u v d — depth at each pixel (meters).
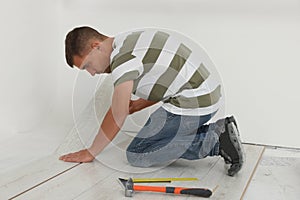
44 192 1.52
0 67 2.17
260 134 2.36
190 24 2.39
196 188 1.54
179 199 1.50
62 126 2.46
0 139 2.19
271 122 2.35
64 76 2.61
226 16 2.34
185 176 1.73
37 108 2.46
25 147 2.07
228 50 2.36
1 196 1.48
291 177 1.80
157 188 1.53
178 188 1.53
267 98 2.34
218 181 1.69
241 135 2.38
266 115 2.35
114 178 1.68
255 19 2.30
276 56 2.30
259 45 2.32
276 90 2.33
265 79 2.33
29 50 2.36
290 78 2.30
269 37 2.30
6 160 1.87
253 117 2.36
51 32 2.54
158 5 2.43
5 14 2.16
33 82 2.41
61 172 1.72
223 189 1.61
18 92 2.30
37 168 1.77
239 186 1.65
